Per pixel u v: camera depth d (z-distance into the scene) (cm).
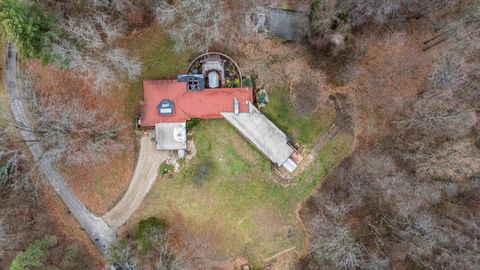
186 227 4862
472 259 4328
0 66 4769
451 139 4778
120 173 4878
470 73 4866
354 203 4806
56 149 4634
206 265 4819
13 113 4809
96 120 4816
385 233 4634
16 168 4625
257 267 4903
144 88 4747
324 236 4669
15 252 4484
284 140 4853
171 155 4906
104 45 4628
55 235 4741
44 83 4816
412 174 4797
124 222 4869
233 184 4925
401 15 4916
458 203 4659
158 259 4444
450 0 4922
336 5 4428
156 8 4694
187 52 4909
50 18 4066
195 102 4778
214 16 4772
